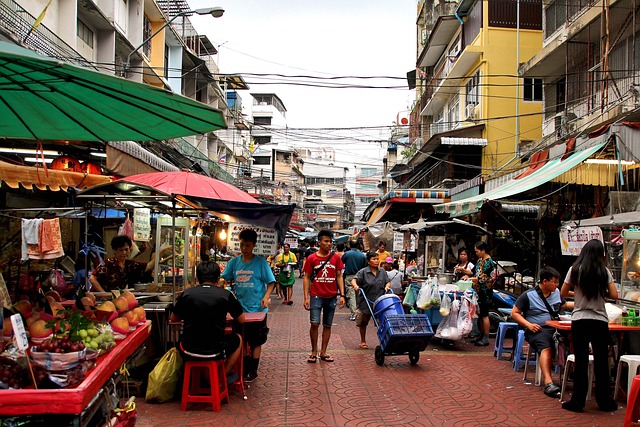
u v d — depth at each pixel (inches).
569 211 480.1
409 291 405.1
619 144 352.2
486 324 364.5
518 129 847.1
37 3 533.0
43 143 335.0
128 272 293.7
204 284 221.5
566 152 430.0
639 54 495.8
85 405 113.5
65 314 143.8
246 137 1913.1
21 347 114.9
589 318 216.2
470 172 878.4
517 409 220.2
